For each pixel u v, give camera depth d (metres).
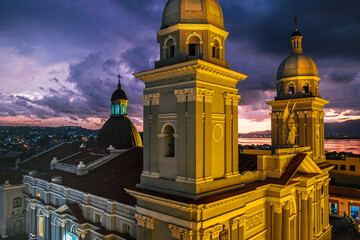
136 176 36.41
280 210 27.78
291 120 34.06
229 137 22.67
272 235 28.22
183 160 20.00
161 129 21.89
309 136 39.94
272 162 29.38
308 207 34.62
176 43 21.42
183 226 19.16
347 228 49.94
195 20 21.22
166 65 21.95
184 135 20.00
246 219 25.56
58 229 40.16
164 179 21.36
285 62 42.91
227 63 22.89
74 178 42.41
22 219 53.94
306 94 40.53
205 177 19.94
